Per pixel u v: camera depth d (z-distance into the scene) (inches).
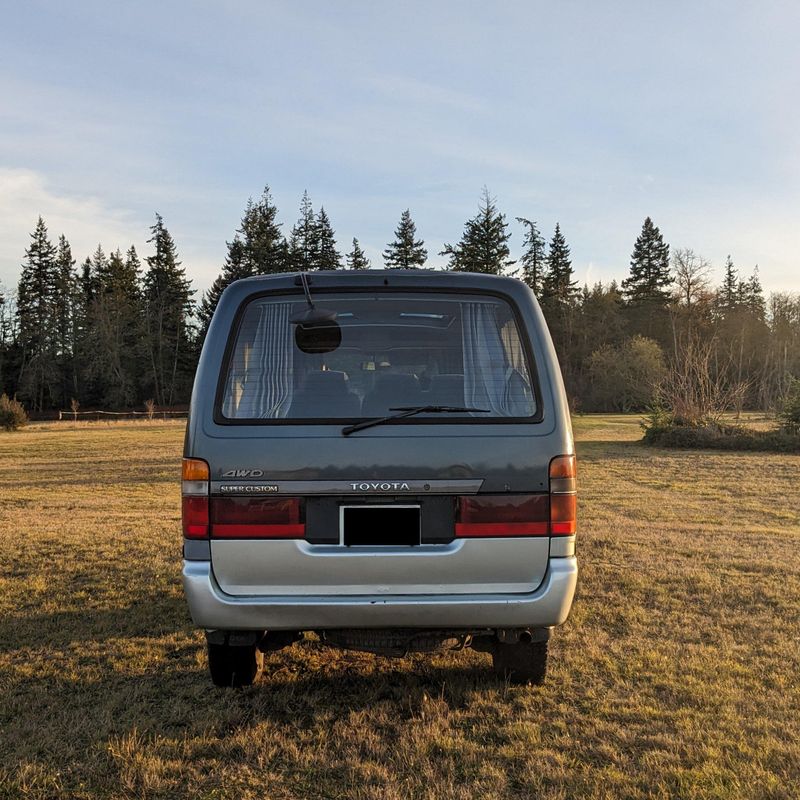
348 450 120.3
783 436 800.9
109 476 589.9
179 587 227.8
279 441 120.3
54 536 309.3
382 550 119.9
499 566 121.2
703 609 204.7
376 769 114.7
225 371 123.8
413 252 2559.1
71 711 137.4
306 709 139.1
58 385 2687.0
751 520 372.5
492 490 121.3
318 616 119.2
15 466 677.3
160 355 2768.2
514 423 123.3
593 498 451.8
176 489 508.4
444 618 120.3
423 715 134.6
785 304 2527.1
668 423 896.3
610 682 151.6
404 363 126.3
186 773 114.9
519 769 115.8
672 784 110.6
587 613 199.6
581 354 2605.8
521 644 144.6
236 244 2623.0
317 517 120.3
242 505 119.6
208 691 147.1
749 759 118.0
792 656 166.4
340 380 125.0
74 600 213.6
